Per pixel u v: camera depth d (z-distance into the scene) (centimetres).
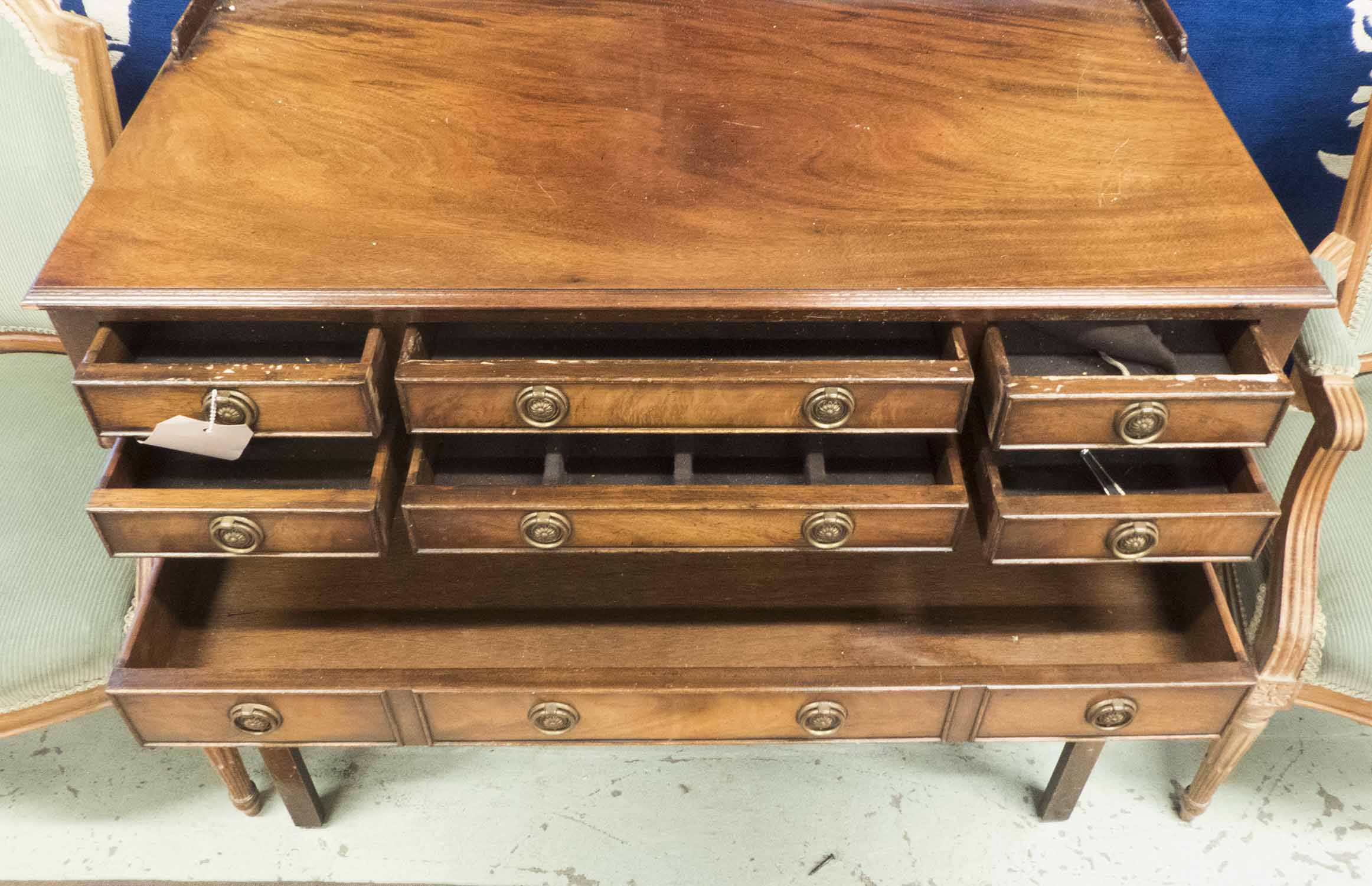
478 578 114
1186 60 116
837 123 107
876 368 90
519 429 93
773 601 113
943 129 107
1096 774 136
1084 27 121
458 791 135
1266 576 111
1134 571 116
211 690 97
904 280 91
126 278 89
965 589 114
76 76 118
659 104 109
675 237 94
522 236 94
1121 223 96
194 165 100
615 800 134
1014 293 90
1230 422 91
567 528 95
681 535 97
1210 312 92
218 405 89
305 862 128
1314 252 119
